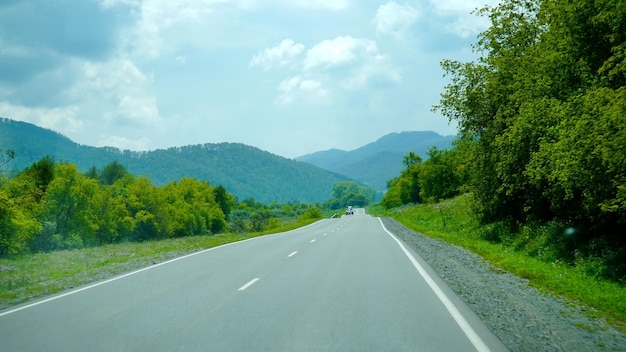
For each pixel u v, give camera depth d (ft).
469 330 24.02
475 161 93.09
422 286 37.70
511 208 90.48
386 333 23.45
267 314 27.73
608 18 44.04
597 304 32.37
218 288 37.09
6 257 126.41
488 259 59.67
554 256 60.54
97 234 211.61
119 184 269.23
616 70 42.65
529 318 27.20
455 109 94.79
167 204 288.92
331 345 21.40
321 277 42.78
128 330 24.22
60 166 181.06
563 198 62.23
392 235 107.96
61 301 32.48
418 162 371.97
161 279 42.52
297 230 142.41
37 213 168.55
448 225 129.29
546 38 61.87
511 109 79.25
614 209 44.86
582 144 46.98
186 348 21.01
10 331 24.26
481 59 89.61
